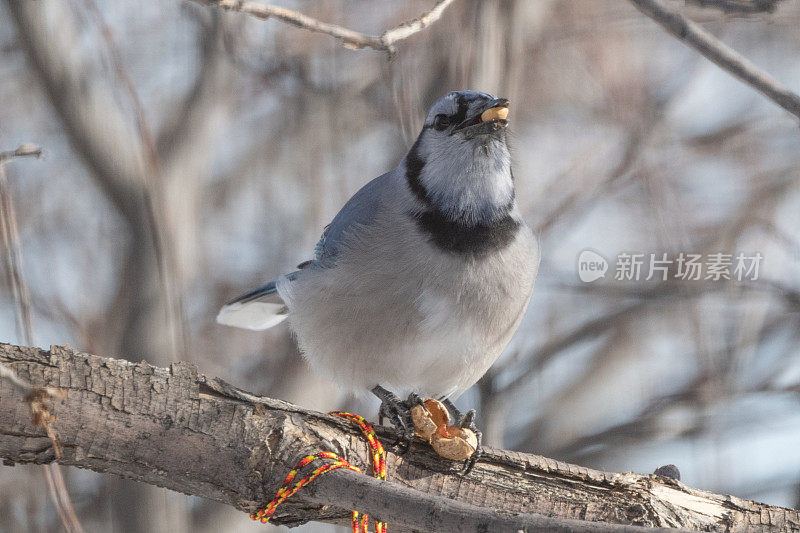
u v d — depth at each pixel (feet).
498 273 23.63
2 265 26.09
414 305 23.38
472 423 21.35
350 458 19.04
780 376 45.55
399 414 24.13
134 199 34.30
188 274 39.11
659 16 20.04
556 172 47.21
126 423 17.56
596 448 46.88
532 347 45.55
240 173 47.85
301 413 18.99
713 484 38.11
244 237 47.21
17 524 38.88
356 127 42.80
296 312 25.45
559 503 20.03
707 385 40.47
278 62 41.42
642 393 46.52
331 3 42.06
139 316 33.55
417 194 24.09
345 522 19.31
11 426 16.80
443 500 16.06
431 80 34.27
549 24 44.27
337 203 42.50
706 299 42.68
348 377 24.88
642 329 47.39
